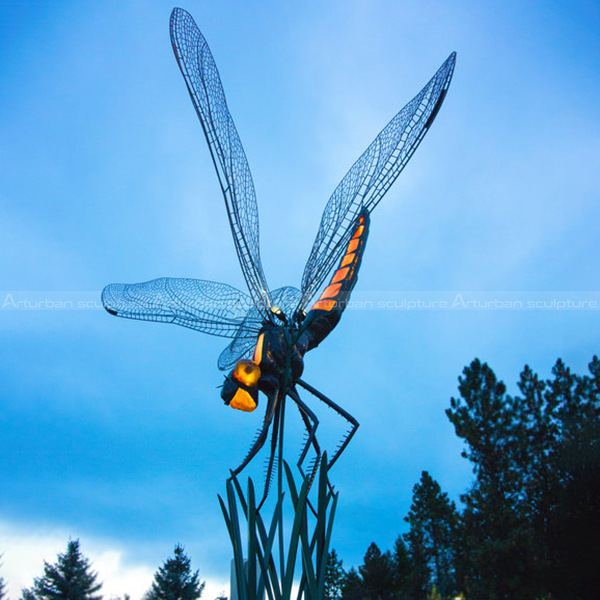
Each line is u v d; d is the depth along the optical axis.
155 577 18.50
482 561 23.80
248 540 5.61
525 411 29.58
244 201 6.41
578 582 22.80
